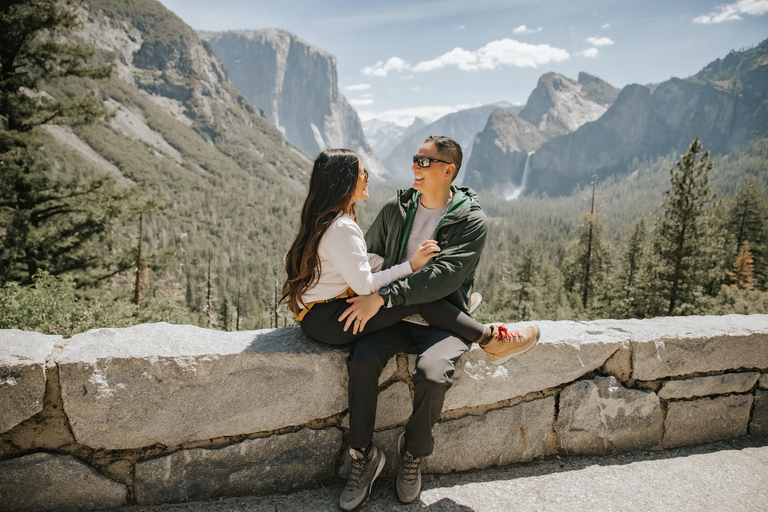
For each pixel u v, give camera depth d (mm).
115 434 1859
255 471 2059
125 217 14453
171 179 188875
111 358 1831
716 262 34125
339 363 2092
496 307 48875
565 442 2521
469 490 2221
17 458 1805
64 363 1779
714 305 24438
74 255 14195
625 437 2592
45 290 6301
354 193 2080
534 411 2438
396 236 2420
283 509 2008
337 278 2070
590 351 2473
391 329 2102
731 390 2738
